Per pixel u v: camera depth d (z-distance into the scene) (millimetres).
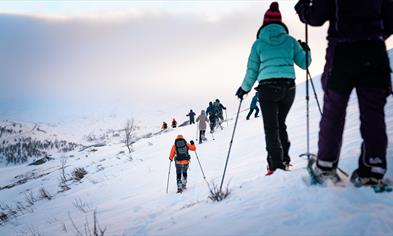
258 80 4133
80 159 30359
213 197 3893
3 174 46969
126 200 8617
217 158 11117
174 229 3041
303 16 3070
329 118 2818
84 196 11391
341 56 2699
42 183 21688
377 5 2660
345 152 4141
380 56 2623
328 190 2682
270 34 4023
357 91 2740
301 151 6754
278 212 2652
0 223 11102
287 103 4203
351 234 2100
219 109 20094
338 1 2723
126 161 18859
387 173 3100
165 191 8648
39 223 8734
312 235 2174
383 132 2623
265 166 6441
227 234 2500
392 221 2207
